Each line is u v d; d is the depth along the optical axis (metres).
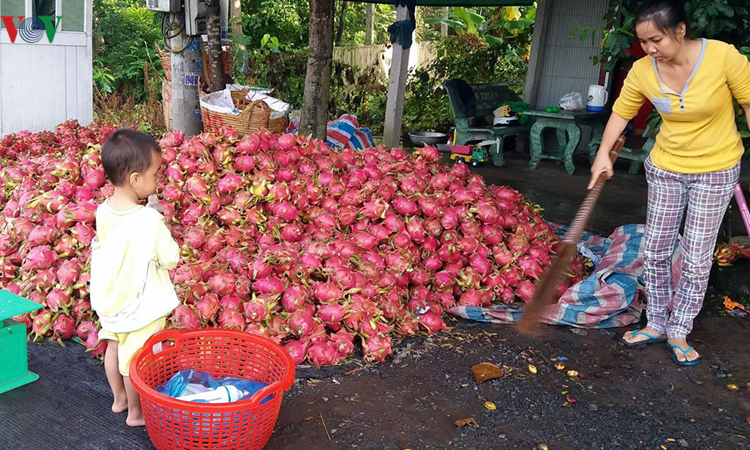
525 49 12.67
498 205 4.52
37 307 3.00
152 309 2.65
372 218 4.06
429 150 4.70
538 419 3.03
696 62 3.08
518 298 4.23
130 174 2.55
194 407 2.33
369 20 17.55
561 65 9.59
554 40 9.54
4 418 2.81
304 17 16.59
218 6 6.54
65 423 2.79
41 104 6.72
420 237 4.05
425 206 4.14
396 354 3.54
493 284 4.12
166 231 2.66
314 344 3.38
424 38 19.62
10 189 4.35
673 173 3.42
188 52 6.89
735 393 3.31
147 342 2.67
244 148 4.02
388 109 8.75
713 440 2.92
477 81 12.73
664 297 3.73
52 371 3.19
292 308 3.42
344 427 2.88
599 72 9.33
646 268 3.70
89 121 7.10
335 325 3.49
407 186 4.21
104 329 2.68
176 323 3.19
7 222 3.79
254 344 2.88
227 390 2.61
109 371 2.79
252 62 11.96
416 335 3.77
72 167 3.92
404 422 2.95
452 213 4.18
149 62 13.66
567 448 2.82
